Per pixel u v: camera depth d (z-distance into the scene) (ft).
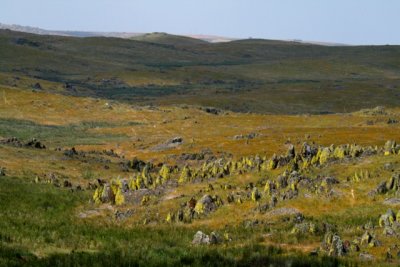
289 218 131.13
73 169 268.41
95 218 153.28
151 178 195.31
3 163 247.29
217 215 142.51
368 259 88.07
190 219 142.82
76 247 92.48
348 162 177.78
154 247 93.61
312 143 365.20
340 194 145.18
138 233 118.11
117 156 362.74
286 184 157.99
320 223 121.80
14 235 96.12
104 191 176.55
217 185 173.17
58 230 111.55
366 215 127.95
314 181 157.79
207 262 79.87
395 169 160.56
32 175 231.30
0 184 175.63
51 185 202.18
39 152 298.15
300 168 179.83
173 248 92.07
